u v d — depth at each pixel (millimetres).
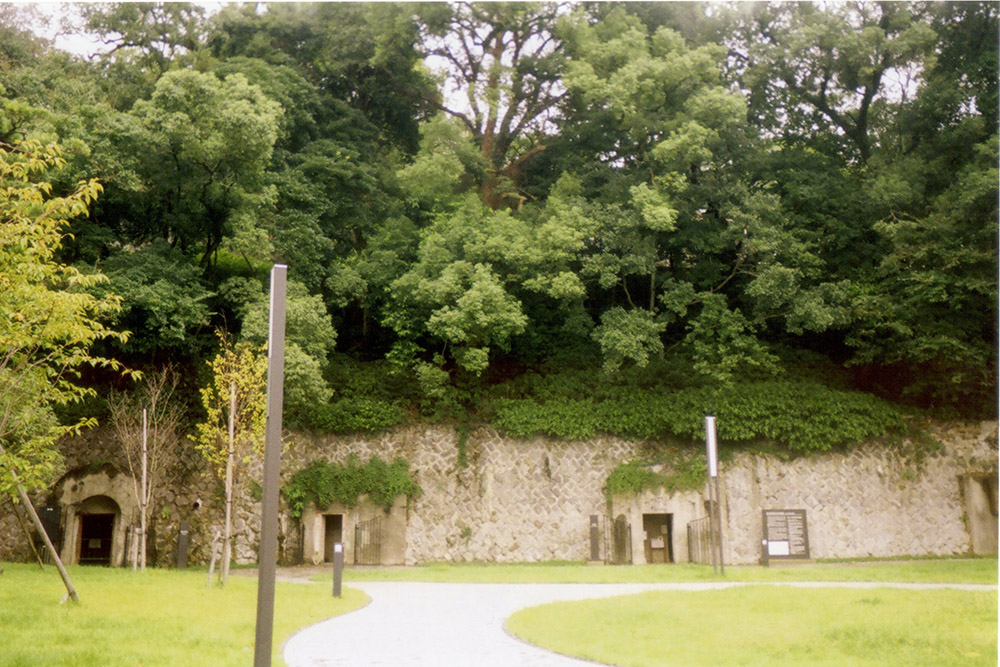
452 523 31953
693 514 31297
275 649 12664
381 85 41000
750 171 36219
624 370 34344
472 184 39844
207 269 35094
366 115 41531
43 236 14141
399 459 32312
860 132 39125
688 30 39625
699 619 15180
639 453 32812
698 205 34719
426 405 33344
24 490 15305
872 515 32250
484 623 15523
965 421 33906
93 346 32406
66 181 28938
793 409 32219
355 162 38219
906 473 32844
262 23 39438
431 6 37094
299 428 32281
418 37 39094
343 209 37562
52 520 29406
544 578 25281
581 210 33219
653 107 35562
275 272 12203
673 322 36750
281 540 31125
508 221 33406
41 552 28922
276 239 33312
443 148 35656
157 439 27656
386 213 38688
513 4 36375
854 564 29484
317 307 31250
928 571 25750
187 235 34656
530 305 36594
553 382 34125
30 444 14750
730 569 27141
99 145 29375
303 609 16906
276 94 35281
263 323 29234
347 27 38969
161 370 33031
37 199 14188
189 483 31125
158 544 30094
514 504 32188
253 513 31094
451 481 32375
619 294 37844
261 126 30359
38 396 14547
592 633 13938
